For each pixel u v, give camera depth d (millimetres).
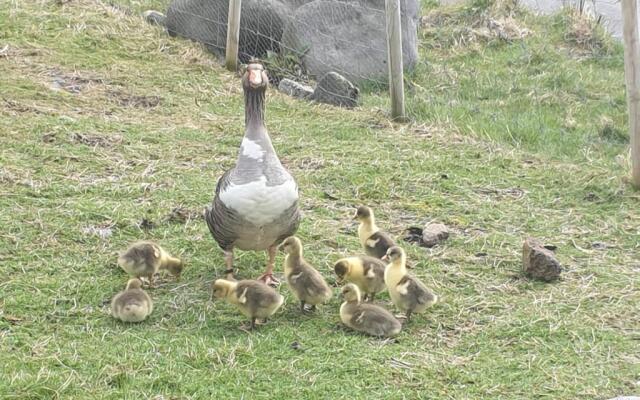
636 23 10812
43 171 10719
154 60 14828
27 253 8961
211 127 12586
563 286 8844
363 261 8445
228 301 7969
